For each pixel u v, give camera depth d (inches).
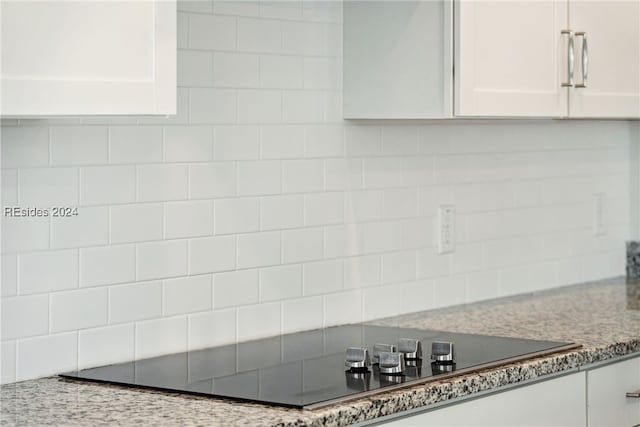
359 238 125.6
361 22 119.8
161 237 105.1
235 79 111.1
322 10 119.7
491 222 143.0
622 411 113.2
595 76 128.5
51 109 76.3
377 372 95.3
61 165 96.6
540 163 150.2
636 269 165.5
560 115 123.6
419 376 93.0
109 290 101.0
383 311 129.1
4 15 73.8
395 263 130.3
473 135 139.6
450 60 111.1
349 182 124.0
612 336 114.0
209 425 78.4
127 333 102.7
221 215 110.6
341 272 123.8
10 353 93.7
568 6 124.0
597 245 161.0
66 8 76.7
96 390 90.8
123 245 101.9
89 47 78.0
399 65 116.4
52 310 96.5
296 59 117.3
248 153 112.8
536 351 105.0
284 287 117.5
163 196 105.1
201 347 109.4
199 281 108.9
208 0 108.0
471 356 102.2
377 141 127.0
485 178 141.8
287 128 116.7
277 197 116.2
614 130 163.2
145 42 81.0
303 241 119.3
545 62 121.2
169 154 105.3
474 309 135.2
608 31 130.0
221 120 110.0
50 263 96.2
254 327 114.7
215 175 109.7
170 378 94.4
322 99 120.3
